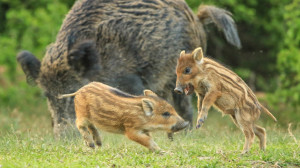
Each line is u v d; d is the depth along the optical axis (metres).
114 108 11.21
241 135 14.60
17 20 24.59
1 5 26.39
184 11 16.17
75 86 14.76
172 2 16.05
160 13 15.70
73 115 14.68
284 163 10.27
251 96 11.12
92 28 15.32
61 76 14.73
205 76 11.01
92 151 11.47
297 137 14.30
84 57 14.29
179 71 11.16
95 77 15.00
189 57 11.12
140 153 11.14
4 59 24.16
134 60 15.46
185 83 11.10
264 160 10.40
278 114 19.56
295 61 21.81
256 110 11.14
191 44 16.22
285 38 23.69
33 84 15.42
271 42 25.39
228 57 25.81
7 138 13.23
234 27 17.02
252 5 24.92
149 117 11.16
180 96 16.09
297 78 21.80
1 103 24.03
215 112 21.36
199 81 11.07
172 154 10.94
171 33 15.72
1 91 24.09
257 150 11.46
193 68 11.05
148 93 11.73
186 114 16.20
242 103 10.95
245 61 26.00
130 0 15.72
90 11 15.49
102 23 15.34
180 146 12.04
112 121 11.28
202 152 11.20
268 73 26.42
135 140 11.21
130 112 11.10
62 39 15.12
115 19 15.42
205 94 11.05
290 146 12.28
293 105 21.56
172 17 15.80
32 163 9.94
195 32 16.48
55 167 9.62
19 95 24.16
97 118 11.43
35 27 23.89
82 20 15.36
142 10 15.61
